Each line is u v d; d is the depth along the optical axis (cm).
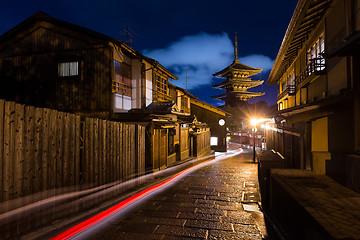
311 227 265
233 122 4484
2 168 397
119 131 808
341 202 315
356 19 607
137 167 940
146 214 639
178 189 940
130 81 1504
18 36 1370
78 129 598
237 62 5353
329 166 629
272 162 825
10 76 1363
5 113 402
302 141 791
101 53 1258
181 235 506
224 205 725
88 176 634
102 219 593
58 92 1300
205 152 2467
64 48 1305
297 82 1316
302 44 1212
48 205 500
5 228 403
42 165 482
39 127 474
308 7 723
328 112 646
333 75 758
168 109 1514
